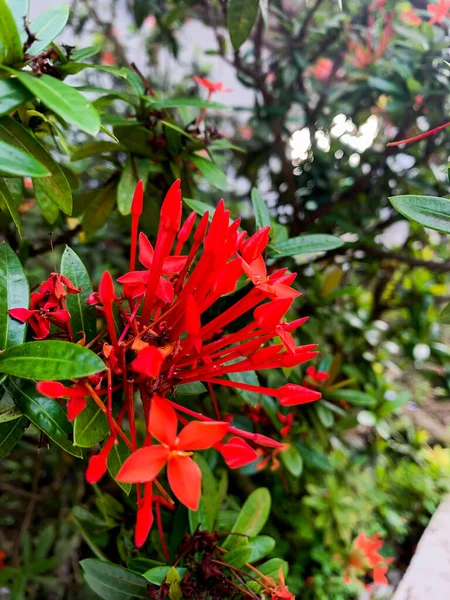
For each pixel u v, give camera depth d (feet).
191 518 0.75
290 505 1.58
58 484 1.50
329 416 1.16
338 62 1.52
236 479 1.44
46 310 0.52
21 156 0.43
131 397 0.47
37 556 1.24
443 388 1.70
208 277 0.46
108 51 1.90
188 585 0.64
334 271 1.37
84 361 0.43
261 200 0.77
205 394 1.18
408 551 1.79
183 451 0.39
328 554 1.56
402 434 2.03
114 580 0.70
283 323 0.51
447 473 1.94
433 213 0.54
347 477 1.64
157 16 1.59
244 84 1.47
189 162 1.04
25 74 0.45
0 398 0.53
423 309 1.67
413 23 1.34
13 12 0.53
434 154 1.47
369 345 1.66
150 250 0.51
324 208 1.53
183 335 0.65
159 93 1.00
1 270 0.53
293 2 1.64
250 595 0.64
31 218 1.51
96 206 1.00
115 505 0.94
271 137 1.68
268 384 1.07
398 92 1.25
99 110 0.85
